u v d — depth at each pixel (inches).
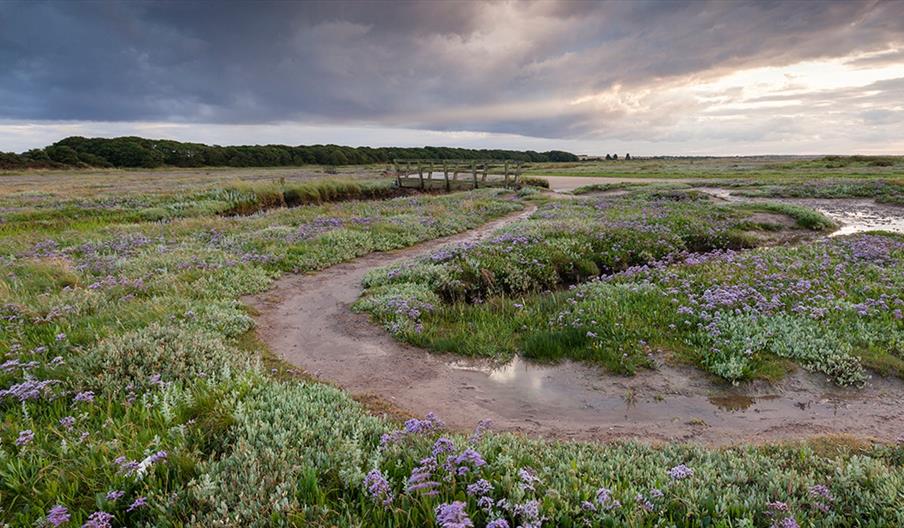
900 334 329.7
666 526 150.6
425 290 462.9
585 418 260.7
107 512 158.2
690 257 601.0
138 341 289.3
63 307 371.2
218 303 422.0
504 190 1679.4
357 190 1569.9
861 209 1137.4
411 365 329.7
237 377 260.1
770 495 169.9
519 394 289.6
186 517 154.6
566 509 156.5
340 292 494.9
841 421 250.7
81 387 243.6
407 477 178.5
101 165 4136.3
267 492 166.1
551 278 532.4
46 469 178.5
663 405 271.3
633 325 359.9
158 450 187.9
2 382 252.4
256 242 677.9
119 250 637.3
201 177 2442.2
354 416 230.8
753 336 331.0
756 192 1478.8
